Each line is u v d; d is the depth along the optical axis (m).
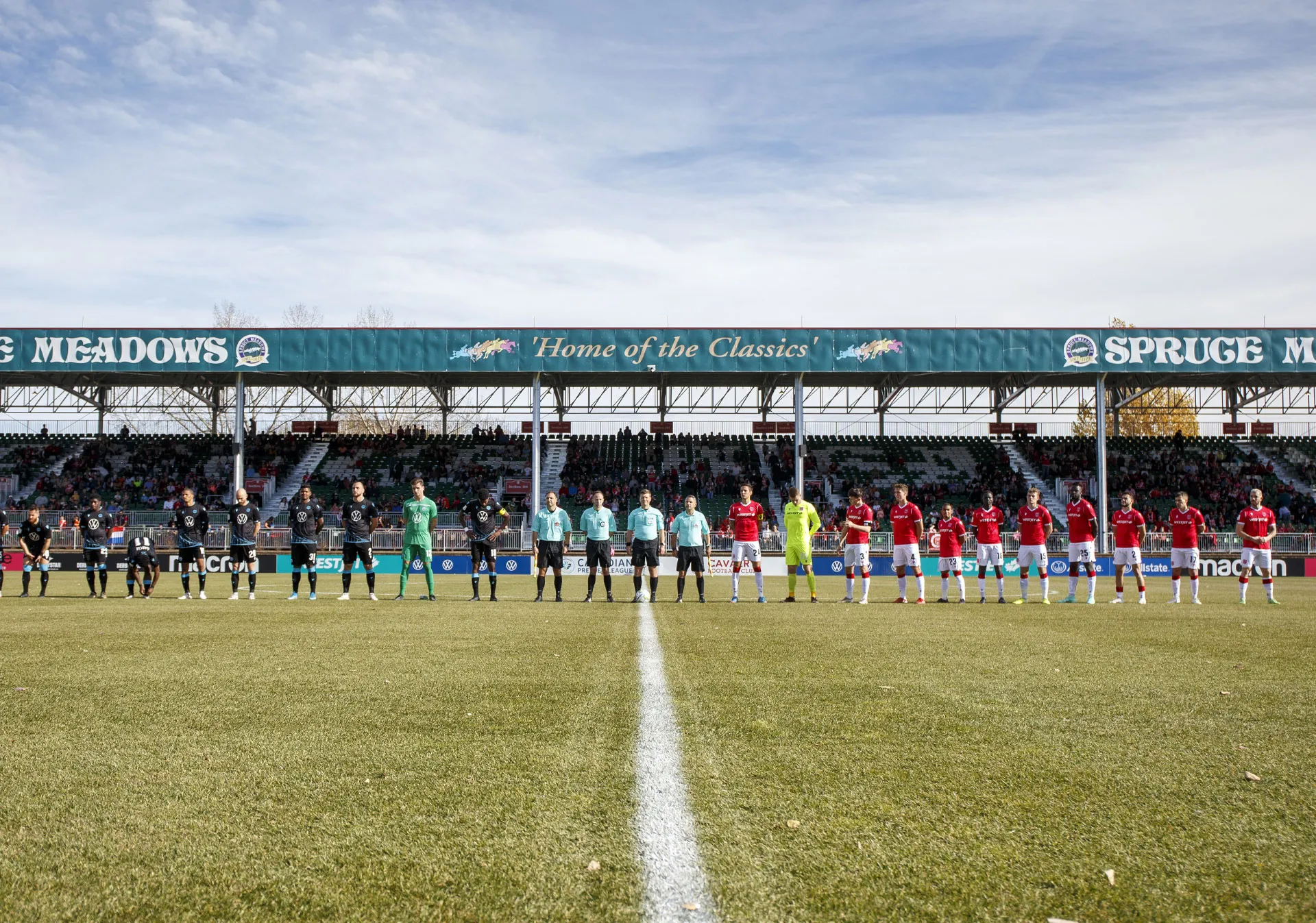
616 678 7.20
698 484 39.75
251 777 4.36
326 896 3.08
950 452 43.03
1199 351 32.41
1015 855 3.42
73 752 4.83
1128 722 5.57
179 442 42.34
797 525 17.14
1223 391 40.03
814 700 6.26
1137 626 12.01
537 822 3.73
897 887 3.14
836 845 3.50
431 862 3.34
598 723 5.52
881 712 5.86
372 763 4.60
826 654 8.80
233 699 6.30
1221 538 32.22
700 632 10.86
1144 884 3.18
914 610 15.11
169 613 13.59
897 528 17.34
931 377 38.22
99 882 3.19
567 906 2.99
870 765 4.57
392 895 3.08
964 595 17.59
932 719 5.63
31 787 4.21
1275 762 4.66
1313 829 3.69
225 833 3.63
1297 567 32.16
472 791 4.14
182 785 4.24
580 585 25.09
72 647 9.24
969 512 37.88
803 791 4.15
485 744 4.99
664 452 42.97
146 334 32.16
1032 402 39.62
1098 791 4.17
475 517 16.95
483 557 17.12
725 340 32.22
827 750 4.88
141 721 5.59
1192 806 3.96
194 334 32.19
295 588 17.17
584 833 3.61
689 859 3.36
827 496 39.66
